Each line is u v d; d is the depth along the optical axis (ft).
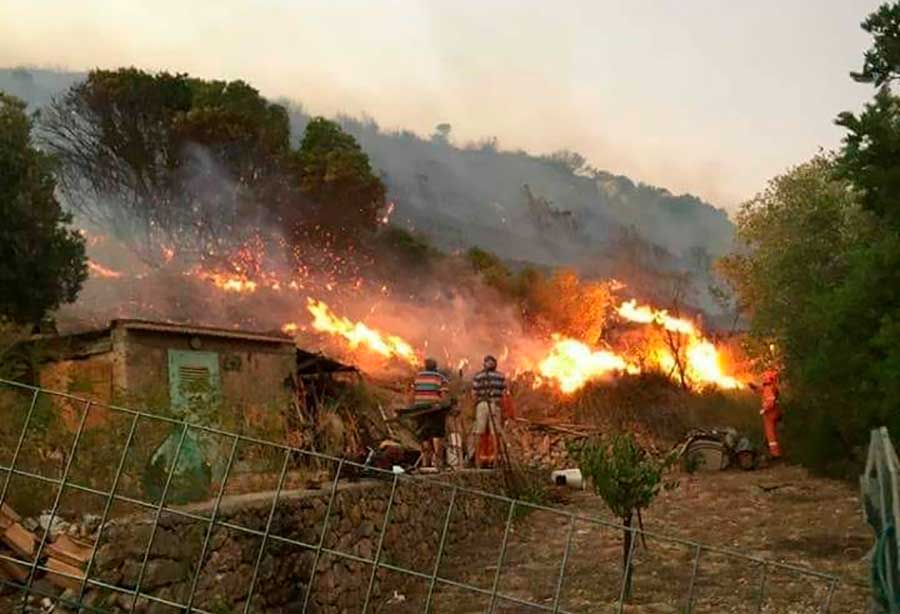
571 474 73.56
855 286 54.39
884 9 54.70
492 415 67.62
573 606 38.81
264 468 40.42
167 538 26.53
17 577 23.32
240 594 30.01
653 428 94.07
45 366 50.88
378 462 51.11
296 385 62.18
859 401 55.47
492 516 60.23
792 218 100.48
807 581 41.75
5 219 92.58
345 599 37.83
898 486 16.67
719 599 39.09
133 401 33.83
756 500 65.67
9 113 100.68
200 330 56.13
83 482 27.99
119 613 24.13
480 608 39.19
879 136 54.13
